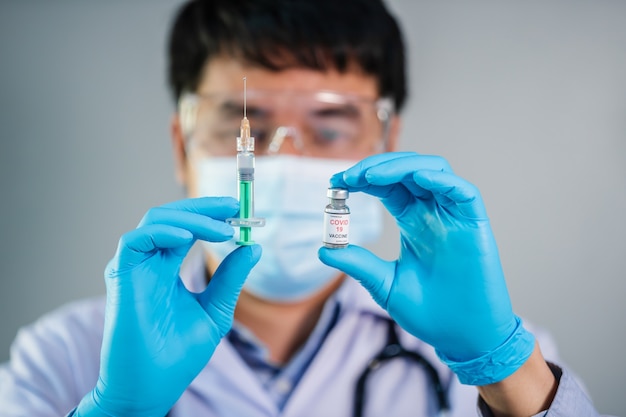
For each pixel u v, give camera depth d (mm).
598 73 2234
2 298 2301
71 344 1832
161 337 1089
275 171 1617
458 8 2238
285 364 1815
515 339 1128
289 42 1623
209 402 1671
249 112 1719
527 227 2287
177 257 1125
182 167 2023
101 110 2275
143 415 1094
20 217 2293
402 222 1208
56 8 2240
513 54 2244
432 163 1119
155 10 2260
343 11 1662
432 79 2258
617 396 2316
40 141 2277
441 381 1736
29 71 2254
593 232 2283
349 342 1770
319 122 1731
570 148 2262
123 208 2305
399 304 1171
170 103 2275
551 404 1083
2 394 1714
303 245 1641
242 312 1805
